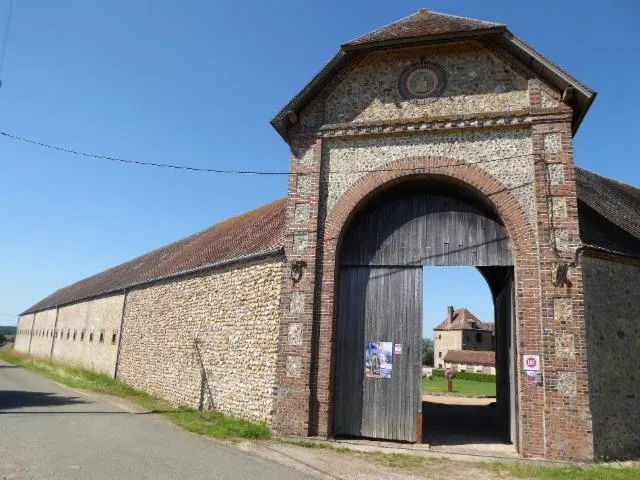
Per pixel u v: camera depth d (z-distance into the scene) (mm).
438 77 11086
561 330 9305
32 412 12586
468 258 10508
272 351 11297
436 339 66125
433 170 10625
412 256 10891
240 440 9875
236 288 13344
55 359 37281
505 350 11875
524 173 10141
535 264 9703
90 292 31688
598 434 9297
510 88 10609
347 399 10734
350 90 11617
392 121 10984
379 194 11258
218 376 13422
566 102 10109
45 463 7332
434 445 10336
